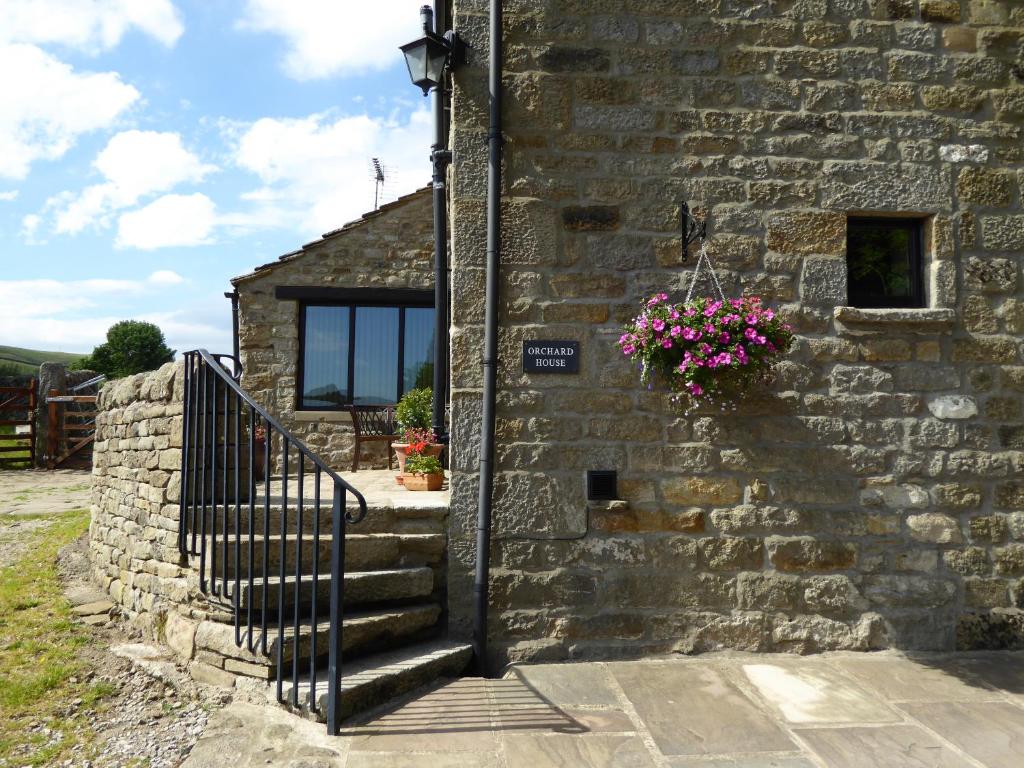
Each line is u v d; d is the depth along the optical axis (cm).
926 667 376
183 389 379
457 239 394
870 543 397
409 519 402
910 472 400
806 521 396
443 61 396
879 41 412
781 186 405
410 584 380
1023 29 421
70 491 876
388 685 328
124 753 284
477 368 392
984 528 401
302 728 296
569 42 401
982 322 409
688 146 403
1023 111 418
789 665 378
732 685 353
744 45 407
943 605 398
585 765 277
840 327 402
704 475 395
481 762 277
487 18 401
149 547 410
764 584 393
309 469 795
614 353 396
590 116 400
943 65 415
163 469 400
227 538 339
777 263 403
